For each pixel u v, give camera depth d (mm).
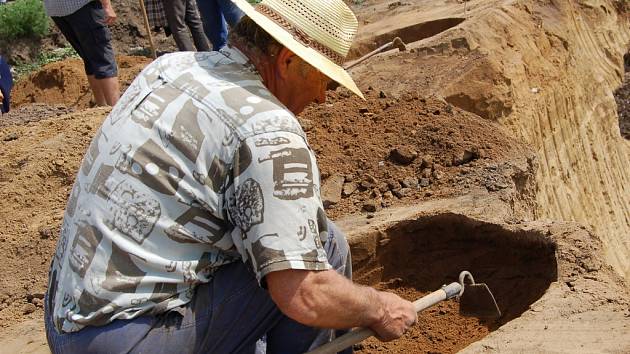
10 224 5391
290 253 2469
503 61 8359
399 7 11711
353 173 5613
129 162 2555
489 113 7754
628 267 9836
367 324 2734
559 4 10500
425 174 5473
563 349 3441
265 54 2697
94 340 2590
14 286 4777
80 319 2596
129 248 2553
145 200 2541
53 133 6441
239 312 2756
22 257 5047
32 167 5887
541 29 9773
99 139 2672
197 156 2529
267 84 2736
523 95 8492
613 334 3508
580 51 10617
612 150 10883
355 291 2641
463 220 4652
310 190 2525
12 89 11336
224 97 2564
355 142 5930
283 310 2535
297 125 2580
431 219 4742
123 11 14508
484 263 4609
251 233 2494
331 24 2717
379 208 5199
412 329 4355
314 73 2764
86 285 2582
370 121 6184
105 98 7609
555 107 9312
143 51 13914
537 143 8578
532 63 9141
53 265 2803
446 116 6070
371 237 4684
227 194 2541
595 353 3387
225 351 2807
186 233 2576
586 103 10375
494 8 9484
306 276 2504
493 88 7840
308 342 3021
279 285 2502
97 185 2602
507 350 3484
